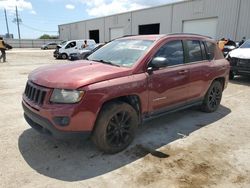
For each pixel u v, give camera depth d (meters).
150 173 3.19
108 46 4.79
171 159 3.56
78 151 3.70
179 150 3.83
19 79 9.84
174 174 3.18
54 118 3.14
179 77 4.39
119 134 3.66
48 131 3.33
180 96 4.55
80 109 3.14
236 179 3.11
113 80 3.43
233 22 21.38
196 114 5.57
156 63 3.86
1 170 3.16
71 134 3.19
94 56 4.61
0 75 10.90
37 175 3.08
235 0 21.03
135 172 3.21
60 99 3.16
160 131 4.55
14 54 28.06
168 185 2.96
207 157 3.64
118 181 3.01
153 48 4.03
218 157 3.65
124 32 35.91
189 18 25.53
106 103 3.50
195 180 3.07
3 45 17.59
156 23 30.02
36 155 3.55
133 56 3.99
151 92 3.92
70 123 3.14
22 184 2.90
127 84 3.54
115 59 4.14
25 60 19.80
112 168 3.29
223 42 14.20
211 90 5.49
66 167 3.28
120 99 3.71
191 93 4.82
